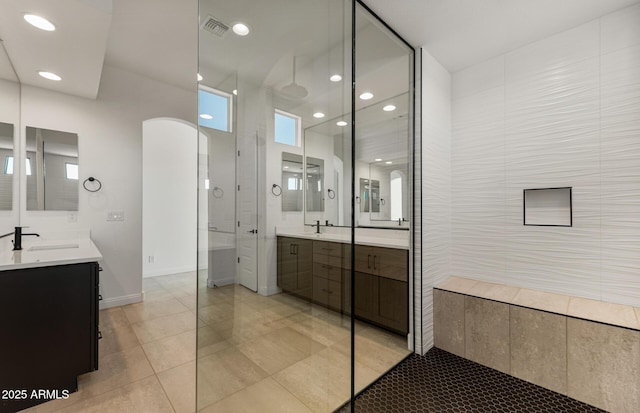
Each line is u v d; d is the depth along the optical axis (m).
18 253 1.89
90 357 1.73
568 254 2.00
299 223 2.64
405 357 2.13
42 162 2.73
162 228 4.68
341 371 1.85
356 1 1.73
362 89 2.75
